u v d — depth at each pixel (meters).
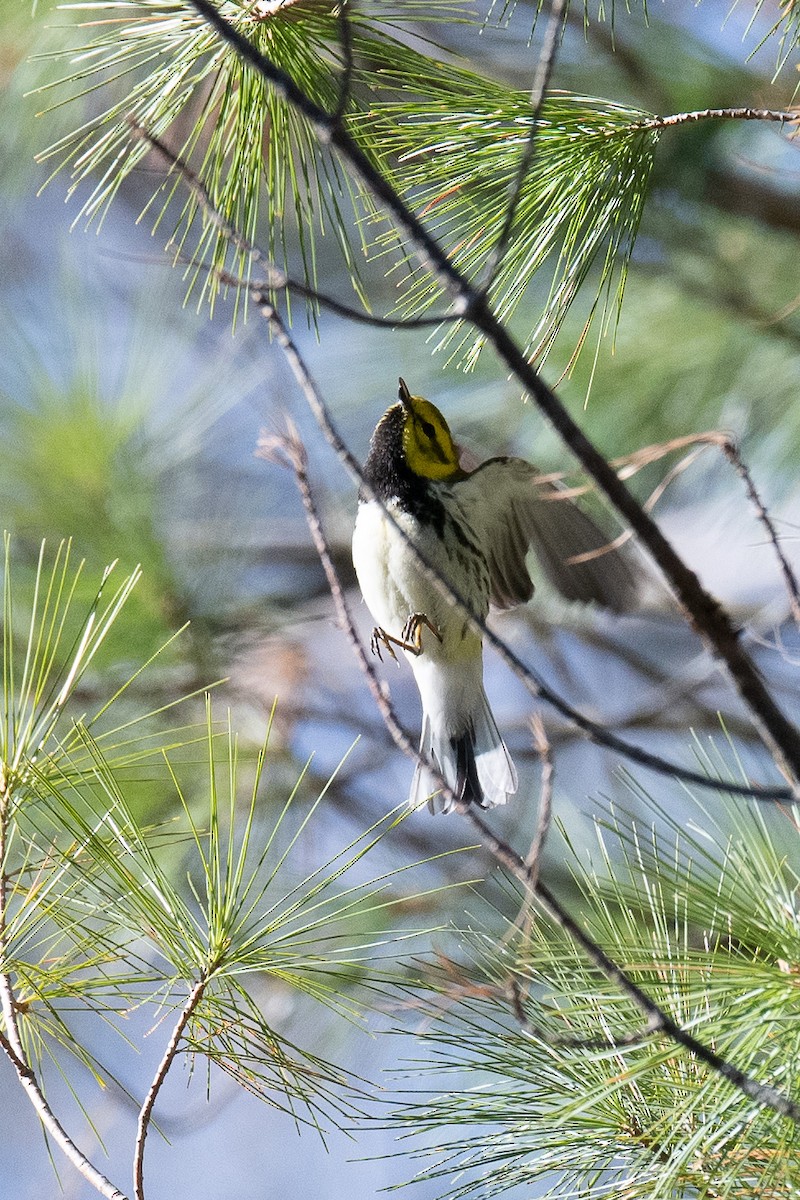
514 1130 4.77
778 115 5.67
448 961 4.96
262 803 8.66
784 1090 4.25
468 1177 5.59
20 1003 5.05
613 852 7.68
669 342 9.53
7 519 9.05
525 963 4.68
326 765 9.89
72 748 5.30
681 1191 4.52
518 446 10.31
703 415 9.60
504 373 10.24
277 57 5.73
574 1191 4.75
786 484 9.69
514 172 5.84
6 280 12.84
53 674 8.22
